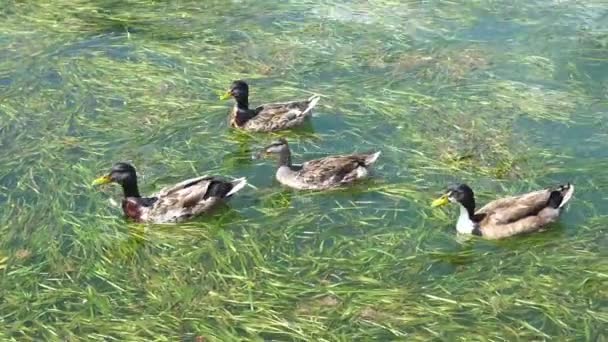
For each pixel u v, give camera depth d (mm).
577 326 10227
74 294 11031
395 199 13125
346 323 10359
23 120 15852
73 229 12406
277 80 17484
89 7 21547
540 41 19047
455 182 13492
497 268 11406
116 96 16828
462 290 10930
